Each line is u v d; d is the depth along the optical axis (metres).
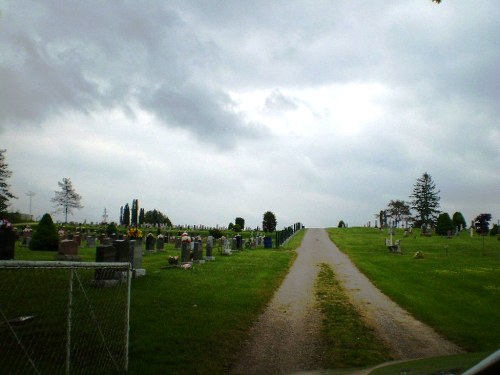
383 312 14.41
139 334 10.23
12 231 20.77
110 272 15.92
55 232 31.11
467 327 12.49
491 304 16.38
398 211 108.50
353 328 12.05
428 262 30.84
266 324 12.28
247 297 15.95
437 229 66.44
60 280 14.20
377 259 33.19
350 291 18.58
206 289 17.02
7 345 8.13
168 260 25.45
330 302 15.92
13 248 20.72
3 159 70.88
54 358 7.94
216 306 14.01
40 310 10.50
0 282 11.72
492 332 11.99
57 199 92.12
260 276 22.00
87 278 15.40
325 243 51.97
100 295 13.59
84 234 47.91
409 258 34.03
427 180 109.00
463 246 45.97
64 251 24.56
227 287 17.89
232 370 8.35
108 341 9.38
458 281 22.03
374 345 10.33
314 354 9.53
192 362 8.64
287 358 9.20
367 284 20.72
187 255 26.39
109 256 18.05
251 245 45.12
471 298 17.52
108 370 7.78
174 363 8.52
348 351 9.79
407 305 15.53
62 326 9.83
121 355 8.67
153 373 7.89
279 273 23.84
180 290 16.34
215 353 9.30
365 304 15.73
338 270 26.14
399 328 12.23
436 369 3.04
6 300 10.52
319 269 26.52
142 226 79.25
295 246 47.34
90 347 8.88
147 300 14.02
